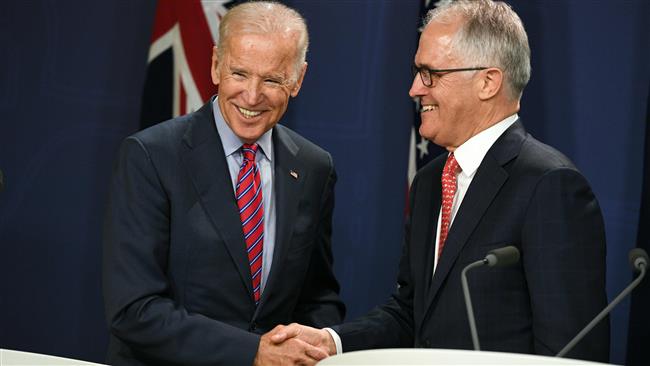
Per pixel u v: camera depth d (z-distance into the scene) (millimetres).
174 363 5137
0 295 7539
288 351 5094
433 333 5035
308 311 5781
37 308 7582
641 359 6566
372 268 7719
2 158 7543
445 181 5223
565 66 7383
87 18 7613
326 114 7699
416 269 5285
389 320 5602
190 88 6996
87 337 7633
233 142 5406
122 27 7641
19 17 7562
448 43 5012
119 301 5129
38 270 7578
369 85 7707
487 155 5051
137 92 7652
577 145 7371
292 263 5426
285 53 5133
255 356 5094
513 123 5141
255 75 5094
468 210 4992
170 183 5262
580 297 4711
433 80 5051
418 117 7105
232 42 5133
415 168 7098
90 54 7617
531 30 7410
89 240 7617
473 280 4914
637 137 7293
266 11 5195
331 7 7688
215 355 5070
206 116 5477
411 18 7699
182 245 5246
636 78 7297
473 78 5004
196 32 7035
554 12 7395
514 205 4891
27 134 7566
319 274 5859
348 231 7723
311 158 5652
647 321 6543
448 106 5035
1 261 7535
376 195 7727
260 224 5367
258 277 5359
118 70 7645
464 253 4957
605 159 7340
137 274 5148
